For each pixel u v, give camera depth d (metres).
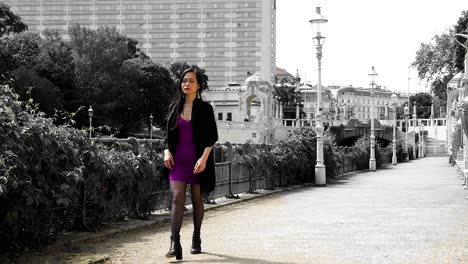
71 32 89.44
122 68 87.19
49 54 76.88
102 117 83.81
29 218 8.62
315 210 15.28
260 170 22.06
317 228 11.48
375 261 7.96
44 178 9.06
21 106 9.78
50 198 9.23
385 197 19.84
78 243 9.59
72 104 79.38
